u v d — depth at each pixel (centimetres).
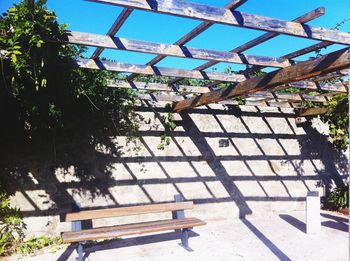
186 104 575
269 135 708
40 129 529
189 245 500
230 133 673
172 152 625
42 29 295
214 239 530
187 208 524
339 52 316
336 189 745
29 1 279
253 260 435
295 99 609
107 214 476
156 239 534
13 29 298
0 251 471
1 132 504
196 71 430
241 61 361
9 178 512
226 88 480
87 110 559
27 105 443
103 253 469
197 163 643
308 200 550
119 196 581
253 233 562
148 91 579
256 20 277
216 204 654
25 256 466
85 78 460
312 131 752
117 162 582
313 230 543
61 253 474
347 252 459
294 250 471
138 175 596
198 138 646
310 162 745
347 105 620
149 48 328
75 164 554
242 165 680
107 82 489
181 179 628
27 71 333
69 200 548
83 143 560
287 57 377
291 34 290
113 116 580
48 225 533
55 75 405
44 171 534
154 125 612
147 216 603
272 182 705
